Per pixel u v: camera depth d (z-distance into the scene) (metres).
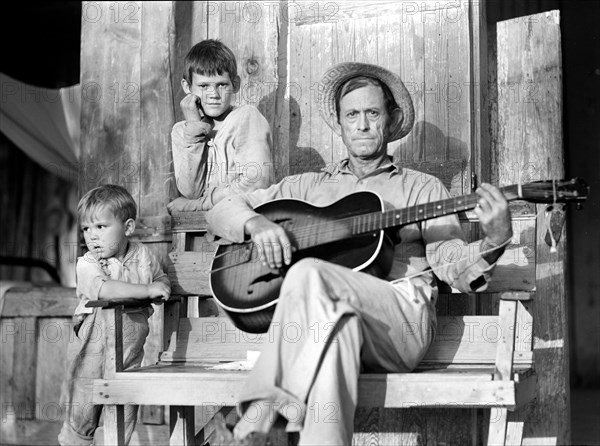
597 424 4.96
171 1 4.16
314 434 2.48
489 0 4.12
